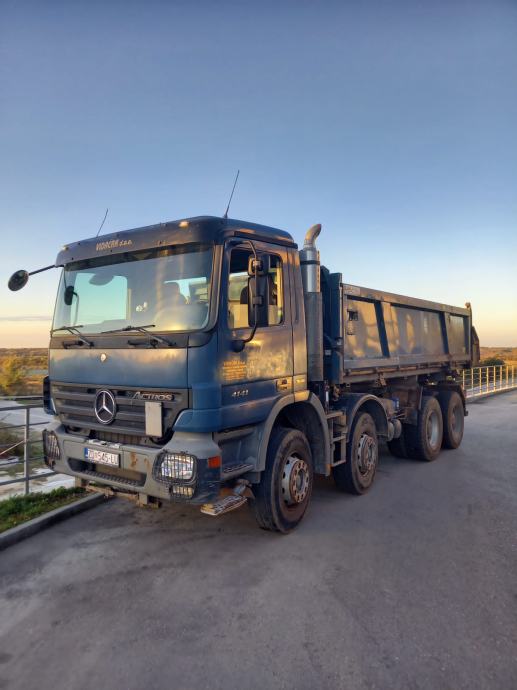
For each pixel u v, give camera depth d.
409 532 5.13
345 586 3.96
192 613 3.57
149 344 4.31
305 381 5.43
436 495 6.46
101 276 4.90
